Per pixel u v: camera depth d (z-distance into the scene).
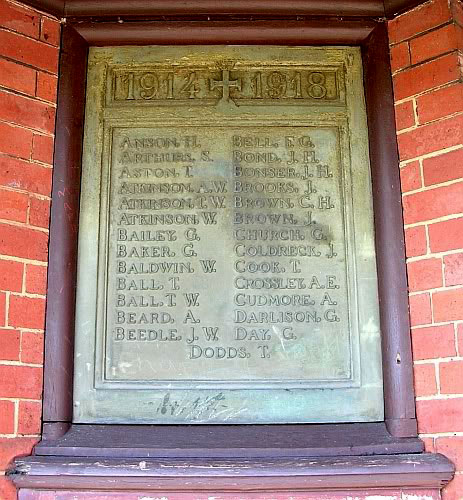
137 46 2.45
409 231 2.24
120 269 2.27
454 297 2.12
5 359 2.09
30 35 2.35
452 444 2.04
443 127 2.25
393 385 2.15
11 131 2.24
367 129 2.39
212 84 2.42
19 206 2.20
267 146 2.38
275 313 2.25
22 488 2.02
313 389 2.19
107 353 2.21
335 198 2.34
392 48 2.40
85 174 2.34
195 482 2.01
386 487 2.02
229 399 2.18
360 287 2.26
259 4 2.41
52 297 2.20
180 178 2.34
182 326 2.24
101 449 2.07
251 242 2.30
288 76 2.44
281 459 2.04
